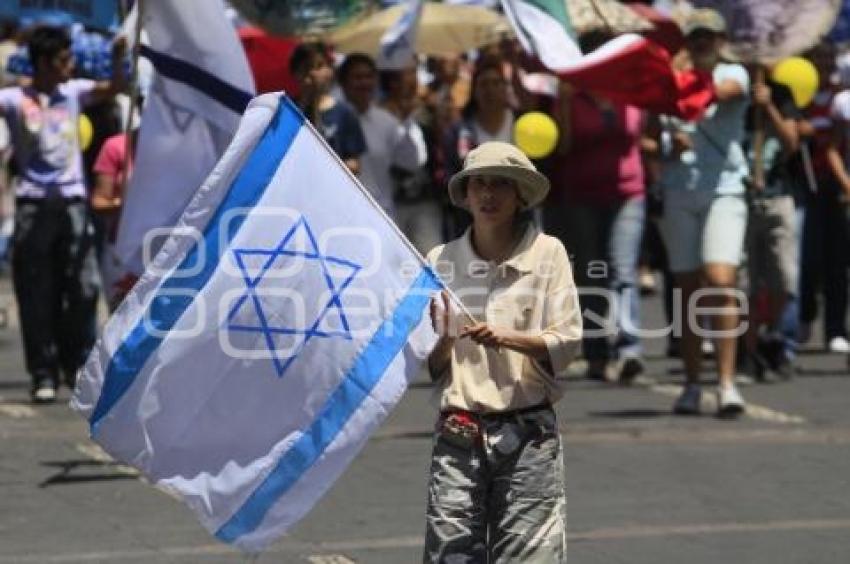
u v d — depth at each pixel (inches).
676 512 846.5
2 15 1086.4
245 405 612.1
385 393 602.5
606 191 1182.9
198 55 898.1
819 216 1353.3
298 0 1133.1
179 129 903.7
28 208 1102.4
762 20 1109.7
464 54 1529.3
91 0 1084.5
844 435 1028.5
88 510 841.5
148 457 616.7
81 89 1113.4
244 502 611.8
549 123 1117.1
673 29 1258.0
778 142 1198.9
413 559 761.6
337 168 610.2
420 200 1178.0
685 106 1048.8
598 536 802.2
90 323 1127.6
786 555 773.9
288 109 611.8
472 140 1163.3
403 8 1451.8
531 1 1063.0
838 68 1379.2
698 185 1070.4
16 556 761.0
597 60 1037.8
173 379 614.2
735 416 1074.1
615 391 1178.0
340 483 896.9
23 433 1015.6
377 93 1221.1
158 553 768.3
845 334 1373.0
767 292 1224.2
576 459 957.8
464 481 602.9
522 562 601.0
